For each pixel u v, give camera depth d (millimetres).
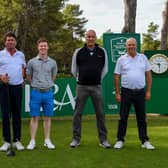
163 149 8211
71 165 6957
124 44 13070
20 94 7949
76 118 8391
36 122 8188
